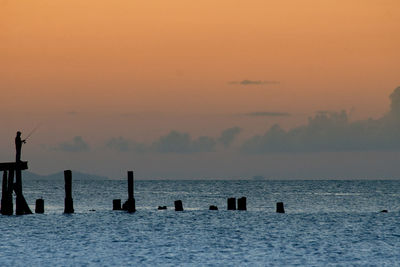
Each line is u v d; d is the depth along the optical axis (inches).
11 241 6235.2
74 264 5147.6
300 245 6141.7
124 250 5797.2
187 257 5467.5
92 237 6579.7
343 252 5762.8
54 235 6658.5
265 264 5191.9
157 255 5551.2
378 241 6451.8
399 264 5251.0
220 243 6245.1
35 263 5182.1
